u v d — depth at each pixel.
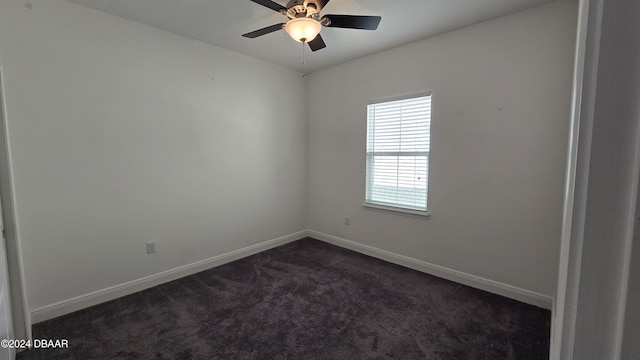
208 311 2.46
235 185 3.56
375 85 3.52
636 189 0.25
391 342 2.06
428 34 2.94
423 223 3.20
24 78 2.17
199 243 3.26
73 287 2.46
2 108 1.91
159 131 2.89
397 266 3.38
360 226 3.82
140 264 2.83
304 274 3.17
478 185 2.79
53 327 2.24
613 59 0.26
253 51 3.43
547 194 2.42
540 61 2.39
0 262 1.71
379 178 3.62
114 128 2.61
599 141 0.27
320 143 4.22
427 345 2.03
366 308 2.49
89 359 1.91
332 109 4.03
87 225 2.51
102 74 2.52
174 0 2.33
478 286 2.83
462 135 2.85
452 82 2.88
